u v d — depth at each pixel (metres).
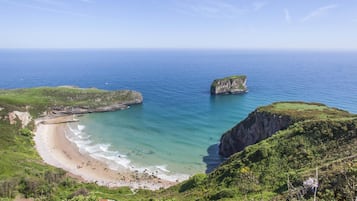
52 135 107.56
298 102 92.81
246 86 191.50
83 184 64.50
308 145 48.47
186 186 55.19
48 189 58.28
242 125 87.62
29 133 105.19
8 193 54.19
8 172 63.81
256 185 41.31
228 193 40.06
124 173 74.69
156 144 95.69
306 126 54.19
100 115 139.50
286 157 47.44
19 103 134.75
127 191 61.88
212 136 102.31
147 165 79.56
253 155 51.06
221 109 140.00
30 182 58.47
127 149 91.69
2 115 106.00
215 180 50.56
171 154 87.00
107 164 80.44
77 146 95.12
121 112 143.75
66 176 68.75
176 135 104.00
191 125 115.56
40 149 92.31
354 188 22.86
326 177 26.78
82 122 126.50
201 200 42.22
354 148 40.62
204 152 88.56
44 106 140.12
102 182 69.00
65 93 164.88
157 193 57.41
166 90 197.25
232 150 86.75
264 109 84.25
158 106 151.75
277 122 75.88
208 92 187.25
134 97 158.62
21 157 76.88
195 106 147.88
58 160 83.06
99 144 96.81
